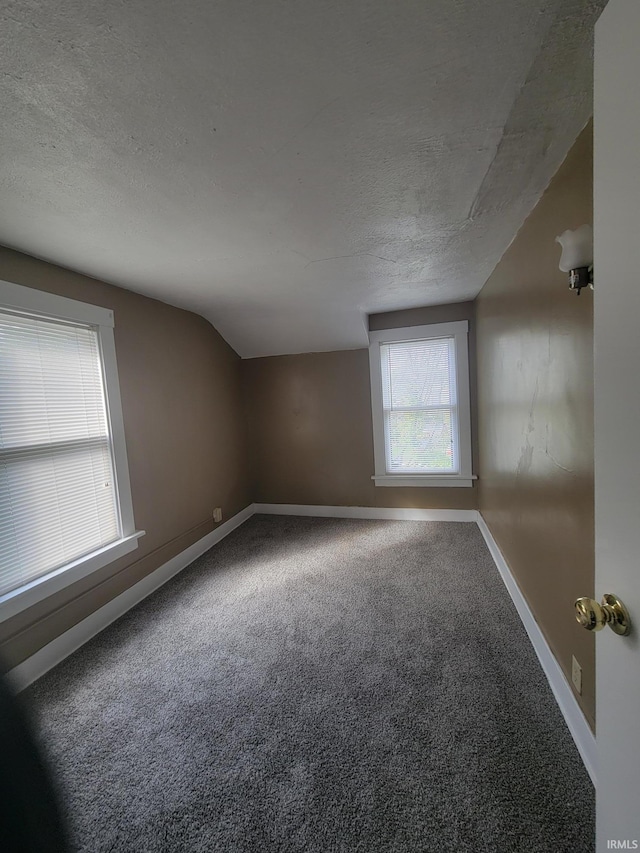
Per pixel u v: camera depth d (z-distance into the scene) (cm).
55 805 38
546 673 163
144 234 173
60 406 204
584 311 120
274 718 149
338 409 395
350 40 81
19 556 181
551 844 102
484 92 98
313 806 115
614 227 60
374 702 154
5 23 74
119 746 139
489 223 180
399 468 382
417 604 227
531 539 184
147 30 77
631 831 60
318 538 345
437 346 361
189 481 312
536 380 169
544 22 79
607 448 65
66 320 208
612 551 64
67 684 173
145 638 205
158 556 270
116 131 106
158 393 278
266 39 80
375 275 251
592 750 119
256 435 423
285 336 372
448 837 105
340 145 118
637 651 58
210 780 125
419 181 141
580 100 103
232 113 101
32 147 112
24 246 179
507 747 131
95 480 223
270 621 217
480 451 336
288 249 199
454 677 165
